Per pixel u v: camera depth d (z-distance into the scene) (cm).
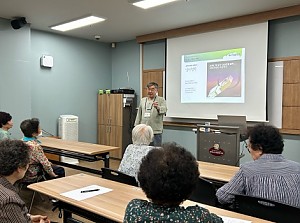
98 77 716
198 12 474
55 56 626
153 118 475
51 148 395
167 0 403
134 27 574
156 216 87
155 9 456
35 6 446
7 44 512
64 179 223
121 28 583
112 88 746
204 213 91
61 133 621
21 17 501
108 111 686
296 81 457
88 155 354
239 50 506
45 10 465
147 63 659
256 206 164
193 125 572
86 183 212
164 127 623
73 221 210
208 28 536
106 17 501
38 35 595
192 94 575
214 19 517
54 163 449
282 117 473
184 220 86
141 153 239
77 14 486
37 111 600
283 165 169
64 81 645
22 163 151
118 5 438
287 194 162
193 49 567
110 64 742
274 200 160
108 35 646
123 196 183
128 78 705
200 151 345
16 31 523
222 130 328
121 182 229
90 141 702
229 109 526
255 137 179
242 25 498
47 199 382
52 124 627
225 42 523
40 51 600
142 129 259
